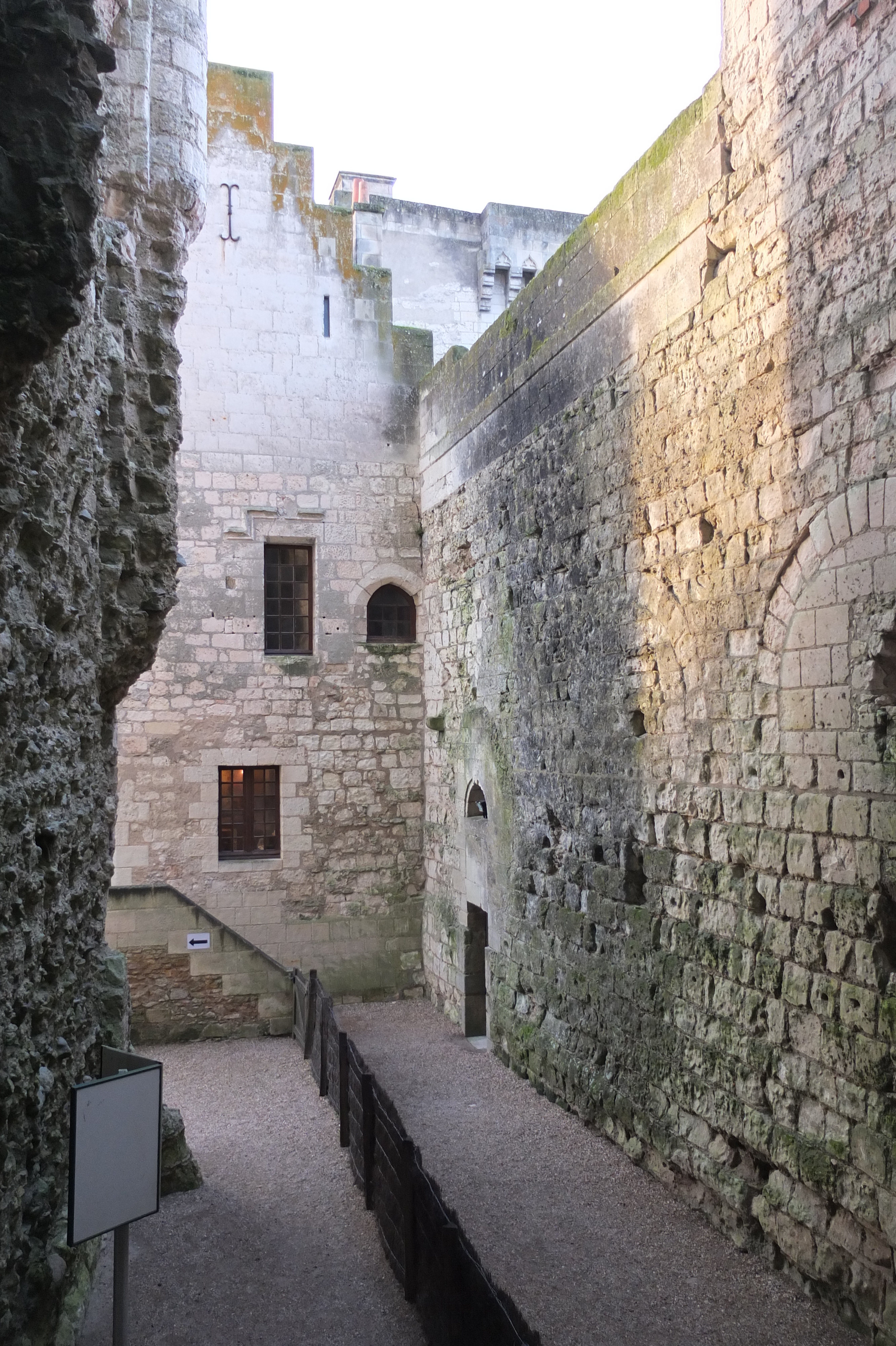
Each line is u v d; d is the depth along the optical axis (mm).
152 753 13891
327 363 15008
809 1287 6195
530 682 10750
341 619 14820
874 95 5840
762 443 6859
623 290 8656
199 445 14359
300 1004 12609
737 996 7008
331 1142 9148
